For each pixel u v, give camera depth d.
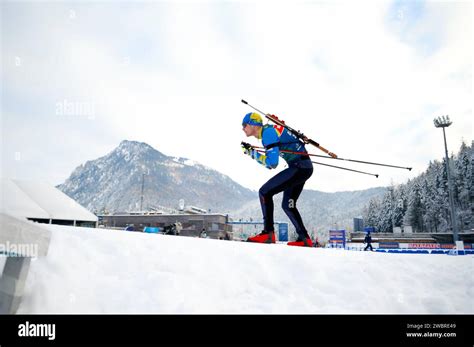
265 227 3.99
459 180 61.69
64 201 13.26
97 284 1.95
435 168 72.56
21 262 1.67
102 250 2.27
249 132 4.30
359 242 33.16
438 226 61.84
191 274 2.21
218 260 2.44
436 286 2.78
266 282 2.34
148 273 2.12
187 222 33.38
